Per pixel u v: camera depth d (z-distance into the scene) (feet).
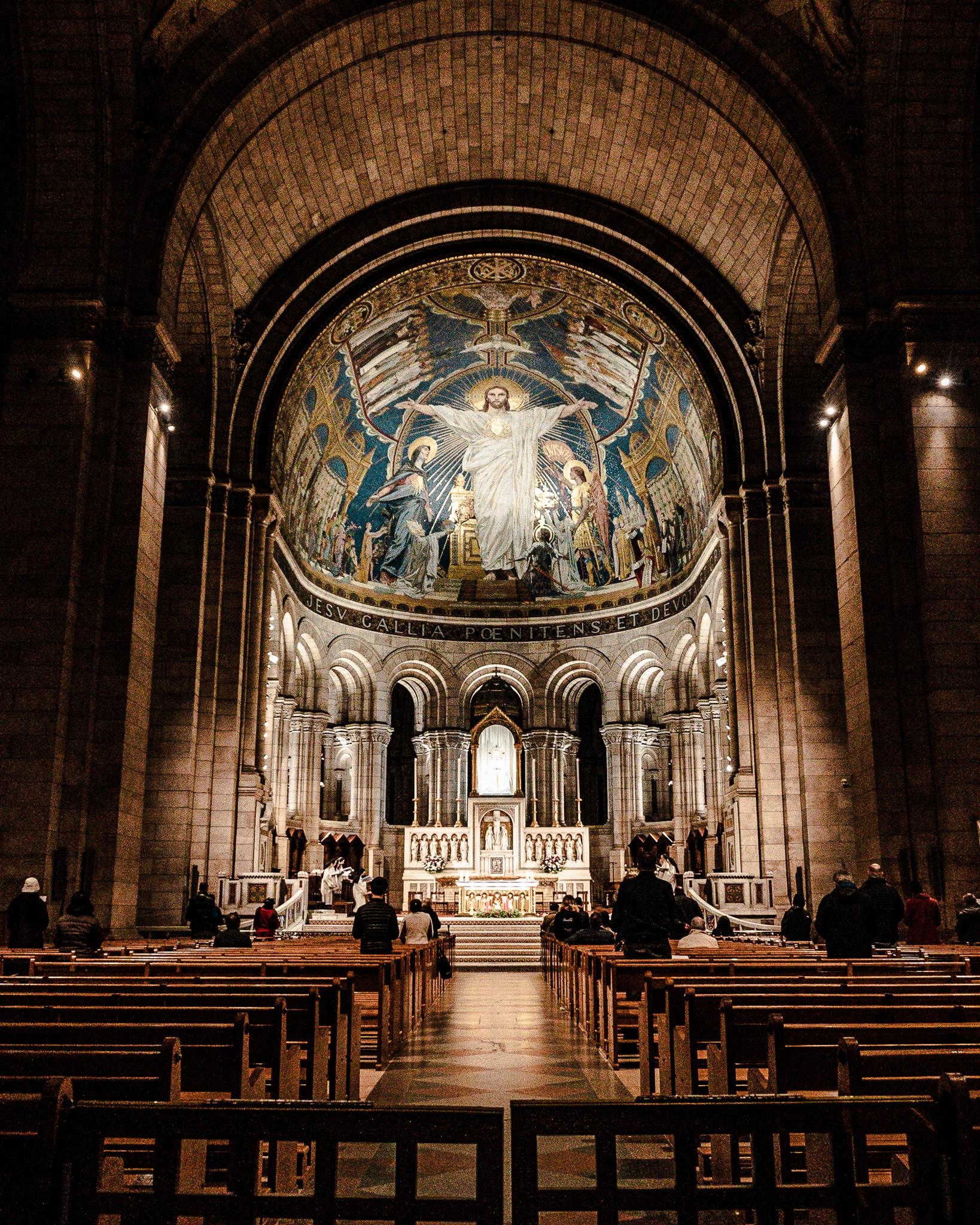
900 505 61.41
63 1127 10.45
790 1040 16.12
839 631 83.61
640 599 135.03
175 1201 10.46
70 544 58.08
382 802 136.26
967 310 62.49
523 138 89.86
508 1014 53.21
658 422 117.39
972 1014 18.71
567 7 74.64
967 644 58.49
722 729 111.55
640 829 135.64
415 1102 28.55
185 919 74.43
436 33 77.00
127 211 63.10
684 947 45.21
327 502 124.77
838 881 37.42
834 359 65.57
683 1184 10.67
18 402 59.67
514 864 129.08
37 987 23.39
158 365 63.93
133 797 59.62
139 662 60.59
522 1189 10.46
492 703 144.46
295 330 92.73
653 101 80.84
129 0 61.26
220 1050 15.96
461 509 139.03
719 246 90.84
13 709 56.24
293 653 116.67
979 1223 9.94
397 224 93.97
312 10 70.44
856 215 65.46
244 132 72.90
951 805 56.75
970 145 64.64
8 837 54.90
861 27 64.39
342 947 54.34
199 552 82.84
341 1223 18.54
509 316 112.98
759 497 89.76
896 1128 10.98
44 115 62.44
